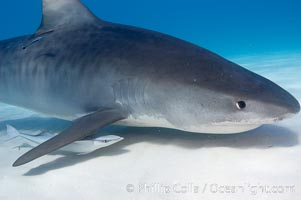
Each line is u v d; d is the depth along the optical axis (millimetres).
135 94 1396
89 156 1396
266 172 1103
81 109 1613
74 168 1304
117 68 1468
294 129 1475
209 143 1392
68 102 1646
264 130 1481
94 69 1533
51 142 1281
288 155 1211
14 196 1137
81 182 1188
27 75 1784
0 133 2000
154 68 1389
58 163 1363
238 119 1198
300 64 4043
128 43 1548
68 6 1768
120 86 1439
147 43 1521
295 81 2783
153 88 1347
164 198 1017
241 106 1187
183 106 1286
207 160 1242
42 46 1798
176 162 1259
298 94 2252
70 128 1356
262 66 4418
